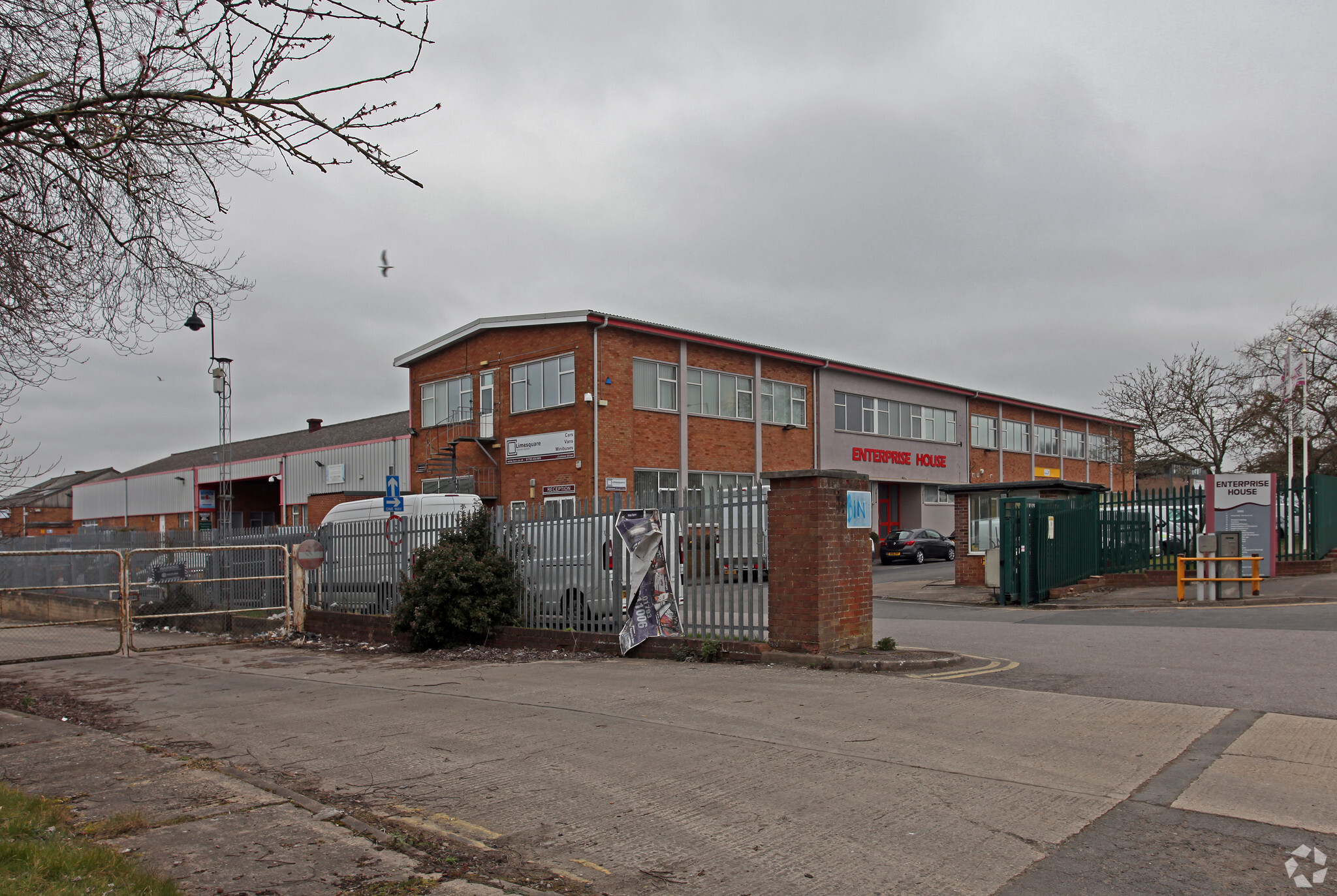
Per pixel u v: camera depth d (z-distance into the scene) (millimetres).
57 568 22188
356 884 4176
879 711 7426
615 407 31078
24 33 6727
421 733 7297
